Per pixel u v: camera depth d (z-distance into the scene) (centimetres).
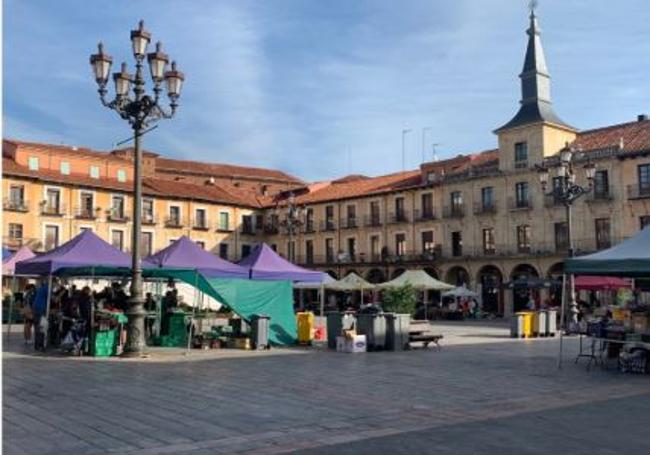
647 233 1392
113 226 5794
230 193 6944
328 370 1312
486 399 966
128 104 1534
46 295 1692
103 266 1739
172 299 1997
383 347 1809
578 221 4544
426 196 5516
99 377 1161
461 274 5316
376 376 1223
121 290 1917
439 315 4516
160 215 6084
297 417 812
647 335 1303
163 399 931
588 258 1362
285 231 6569
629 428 754
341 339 1780
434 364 1445
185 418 797
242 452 637
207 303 2431
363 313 1884
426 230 5481
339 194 6178
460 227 5250
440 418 814
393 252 5691
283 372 1268
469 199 5206
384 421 793
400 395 996
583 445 666
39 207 5369
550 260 4666
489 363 1476
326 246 6197
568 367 1401
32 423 760
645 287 2008
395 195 5716
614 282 2905
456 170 5362
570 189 2600
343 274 6031
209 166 7962
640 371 1295
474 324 3812
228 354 1642
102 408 856
